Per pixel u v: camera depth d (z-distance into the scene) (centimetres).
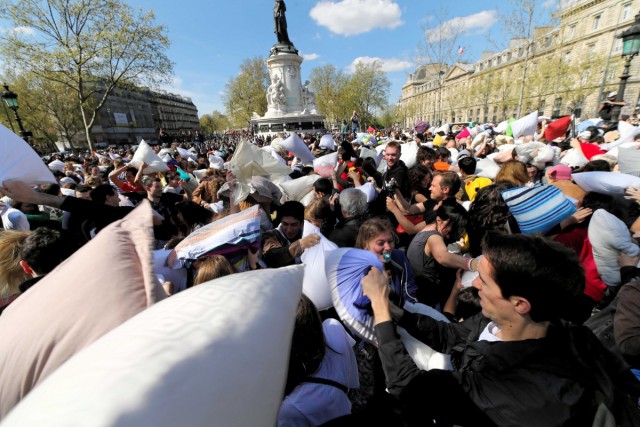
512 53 4112
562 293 99
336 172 464
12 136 145
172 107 9300
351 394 174
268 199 352
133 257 61
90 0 1738
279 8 2512
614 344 164
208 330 37
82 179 750
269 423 40
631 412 95
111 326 52
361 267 140
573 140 502
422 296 252
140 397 26
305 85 2847
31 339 52
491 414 99
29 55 1717
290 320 49
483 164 465
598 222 214
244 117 5434
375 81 5722
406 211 361
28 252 205
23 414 25
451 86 6344
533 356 102
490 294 111
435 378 112
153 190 422
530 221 227
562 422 91
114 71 1994
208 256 189
